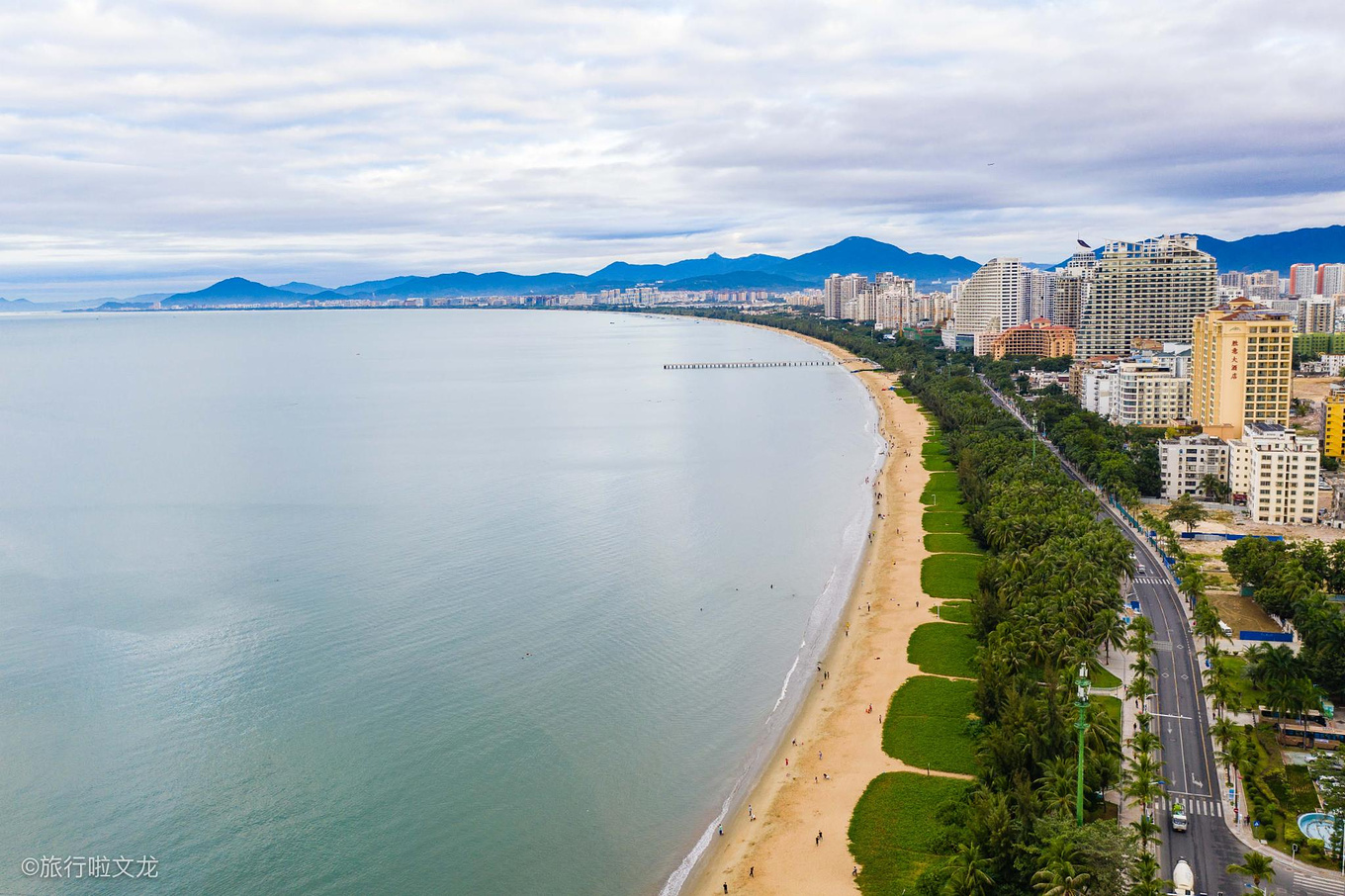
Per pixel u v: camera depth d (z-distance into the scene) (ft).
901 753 610.24
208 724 643.86
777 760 615.98
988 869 469.98
